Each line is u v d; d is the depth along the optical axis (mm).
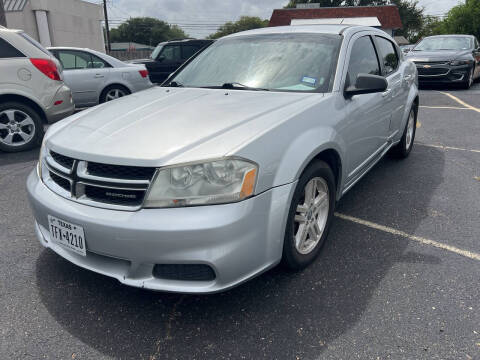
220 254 1921
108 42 39469
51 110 5559
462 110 8188
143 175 1967
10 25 19625
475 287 2400
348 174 3033
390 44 4309
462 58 11352
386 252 2822
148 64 11977
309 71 2965
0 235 3113
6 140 5402
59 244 2229
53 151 2312
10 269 2648
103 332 2082
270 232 2113
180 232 1871
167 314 2217
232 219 1920
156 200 1925
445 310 2201
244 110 2436
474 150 5348
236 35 3709
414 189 3996
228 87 3037
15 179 4406
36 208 2301
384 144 3957
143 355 1933
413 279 2492
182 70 3594
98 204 2039
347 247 2896
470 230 3125
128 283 2023
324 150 2572
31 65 5328
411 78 4688
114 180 1995
